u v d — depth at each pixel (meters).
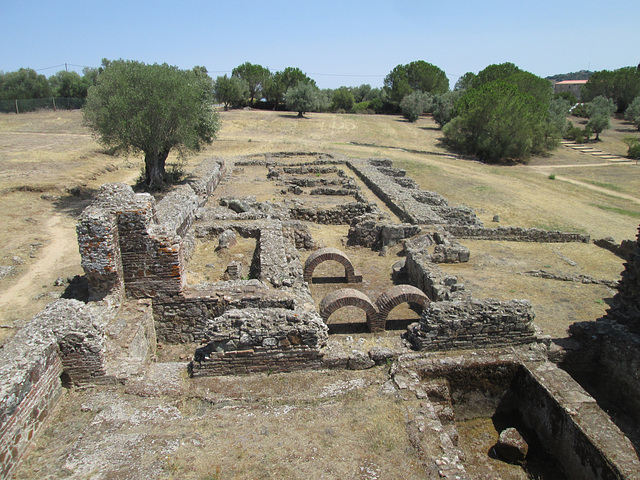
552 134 59.12
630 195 40.56
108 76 25.78
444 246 18.38
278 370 8.80
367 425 7.31
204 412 7.65
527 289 15.64
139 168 37.00
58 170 30.78
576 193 39.72
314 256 15.81
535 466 8.02
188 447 6.71
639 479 6.46
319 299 14.69
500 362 9.23
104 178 32.47
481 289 15.45
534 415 8.73
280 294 11.28
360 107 90.06
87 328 7.85
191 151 30.72
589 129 69.81
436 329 9.49
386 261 18.69
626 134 73.88
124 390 7.94
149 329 10.67
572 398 8.11
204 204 22.16
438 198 28.34
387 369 9.01
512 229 22.11
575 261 19.39
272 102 85.38
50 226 21.97
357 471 6.33
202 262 14.55
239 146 48.03
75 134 48.22
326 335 8.99
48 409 7.26
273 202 25.06
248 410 7.68
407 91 87.50
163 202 15.99
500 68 73.50
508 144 53.25
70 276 16.50
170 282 10.93
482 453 8.32
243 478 6.15
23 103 62.78
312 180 30.81
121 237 10.51
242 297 11.12
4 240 19.62
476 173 44.38
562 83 143.25
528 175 45.75
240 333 8.48
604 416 7.68
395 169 37.00
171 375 8.50
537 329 10.27
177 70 29.08
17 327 12.85
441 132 67.94
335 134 62.25
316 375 8.75
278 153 42.56
